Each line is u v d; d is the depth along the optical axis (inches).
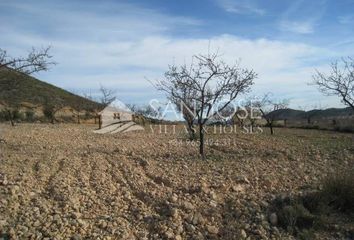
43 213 322.3
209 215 325.1
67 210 330.6
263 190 389.4
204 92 605.6
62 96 2224.4
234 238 289.1
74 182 409.4
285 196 352.8
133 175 449.1
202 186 388.5
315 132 1178.0
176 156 584.1
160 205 348.5
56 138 810.2
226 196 367.6
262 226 306.0
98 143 745.6
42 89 2217.0
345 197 344.5
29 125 1258.6
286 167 498.3
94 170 468.1
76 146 678.5
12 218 312.2
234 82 609.6
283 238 293.1
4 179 393.1
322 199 340.2
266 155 599.2
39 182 404.8
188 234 297.7
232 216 323.9
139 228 307.0
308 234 296.4
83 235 288.8
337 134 1069.8
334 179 366.6
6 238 280.5
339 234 299.1
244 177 428.8
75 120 1736.0
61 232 290.7
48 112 1675.7
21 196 355.9
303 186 399.5
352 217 326.6
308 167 498.6
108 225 305.7
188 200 354.9
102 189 390.0
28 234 285.3
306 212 319.0
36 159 514.0
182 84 644.1
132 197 373.1
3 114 1504.7
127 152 612.7
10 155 534.6
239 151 649.6
